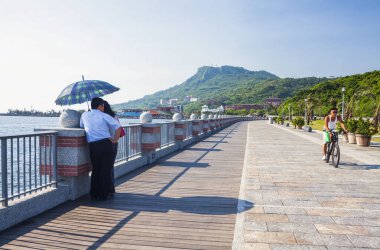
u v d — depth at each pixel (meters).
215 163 11.67
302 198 6.80
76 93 7.07
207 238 4.63
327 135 11.35
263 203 6.42
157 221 5.35
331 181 8.55
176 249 4.25
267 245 4.39
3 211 4.90
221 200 6.66
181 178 8.95
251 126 49.28
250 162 11.91
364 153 14.76
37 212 5.66
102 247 4.31
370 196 6.97
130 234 4.77
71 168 6.49
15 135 5.25
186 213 5.78
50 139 6.26
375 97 41.88
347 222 5.30
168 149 14.49
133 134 10.57
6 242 4.46
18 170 5.40
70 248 4.28
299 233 4.82
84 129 6.68
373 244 4.43
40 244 4.40
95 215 5.65
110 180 6.70
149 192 7.32
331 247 4.33
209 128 28.64
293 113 106.94
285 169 10.41
